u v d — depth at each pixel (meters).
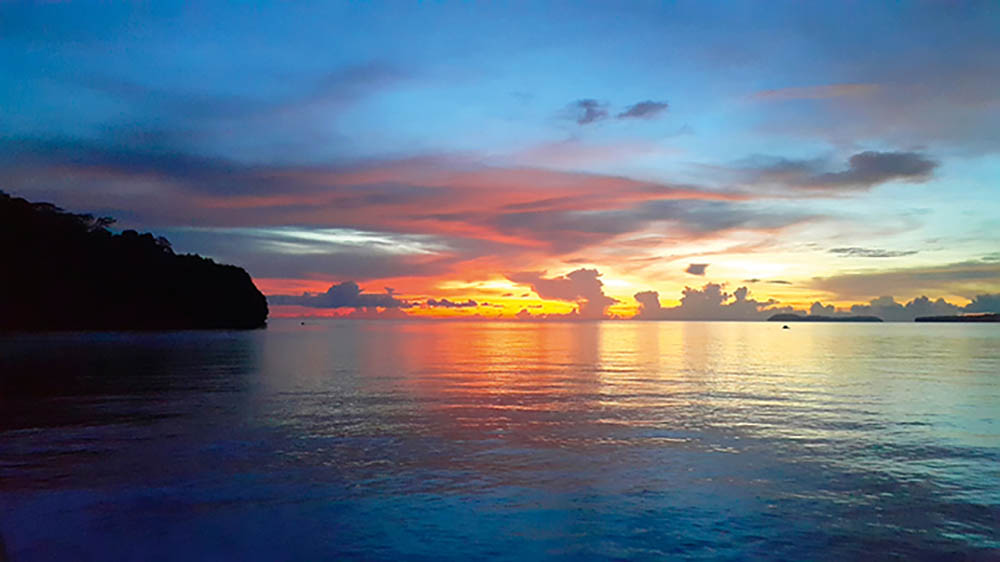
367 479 9.28
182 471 9.68
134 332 95.19
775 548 6.71
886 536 7.08
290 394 19.03
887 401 17.84
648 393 19.77
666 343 70.19
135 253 121.00
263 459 10.48
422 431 12.99
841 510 7.94
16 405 16.48
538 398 18.34
